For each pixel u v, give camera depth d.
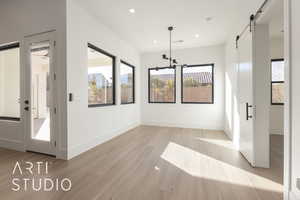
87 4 2.93
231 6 2.91
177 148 3.40
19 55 3.16
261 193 1.84
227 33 4.16
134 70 5.62
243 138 2.96
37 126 3.04
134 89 5.64
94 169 2.42
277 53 4.42
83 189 1.91
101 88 4.02
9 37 3.23
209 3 2.84
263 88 2.48
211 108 5.28
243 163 2.66
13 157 2.86
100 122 3.70
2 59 3.38
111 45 4.05
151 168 2.47
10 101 3.38
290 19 1.39
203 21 3.52
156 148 3.39
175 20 3.49
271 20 2.38
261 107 2.49
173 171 2.37
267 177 2.20
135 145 3.59
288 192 1.43
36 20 2.95
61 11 2.73
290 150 1.41
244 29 2.87
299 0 1.28
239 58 3.20
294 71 1.35
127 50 4.97
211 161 2.74
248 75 2.69
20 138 3.20
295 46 1.33
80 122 3.06
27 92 3.10
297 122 1.32
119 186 1.97
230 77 4.09
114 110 4.30
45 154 2.97
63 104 2.77
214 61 5.21
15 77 3.32
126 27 3.86
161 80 5.91
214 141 3.92
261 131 2.50
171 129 5.27
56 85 2.82
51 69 2.85
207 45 5.21
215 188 1.94
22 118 3.17
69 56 2.77
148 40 4.74
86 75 3.20
